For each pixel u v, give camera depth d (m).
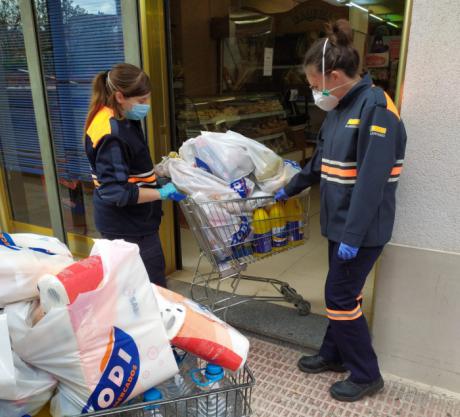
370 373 2.33
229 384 1.49
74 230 4.20
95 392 1.20
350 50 1.96
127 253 1.31
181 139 4.74
